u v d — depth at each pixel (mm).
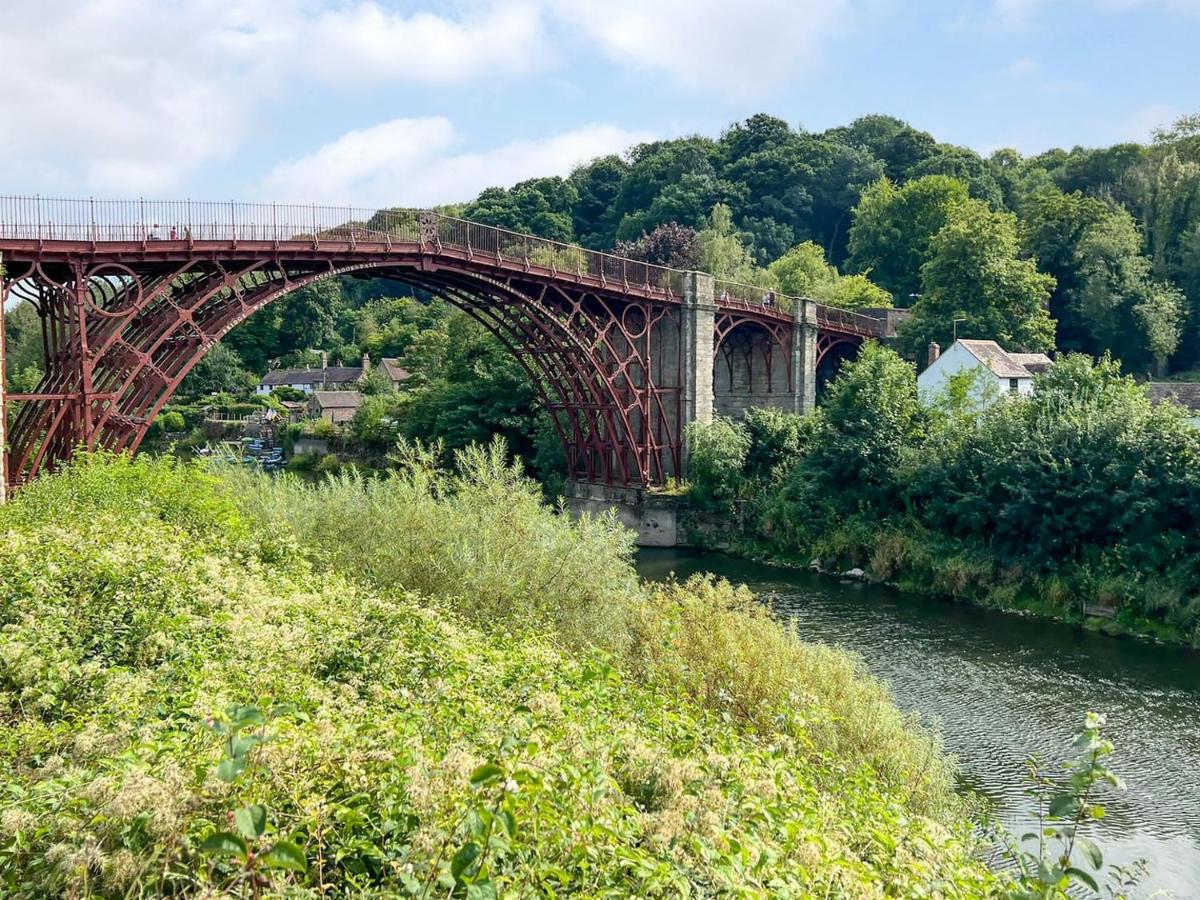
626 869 5555
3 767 6102
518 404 51781
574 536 16531
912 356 52906
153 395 26766
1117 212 62062
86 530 12227
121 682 7547
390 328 105812
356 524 17156
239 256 27172
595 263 41156
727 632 14766
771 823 6402
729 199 91688
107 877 4621
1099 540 29266
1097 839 14695
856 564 35250
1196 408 39312
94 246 23516
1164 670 23312
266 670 8211
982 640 26047
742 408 49938
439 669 9281
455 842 4887
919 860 7328
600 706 8906
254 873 4395
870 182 92562
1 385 21391
